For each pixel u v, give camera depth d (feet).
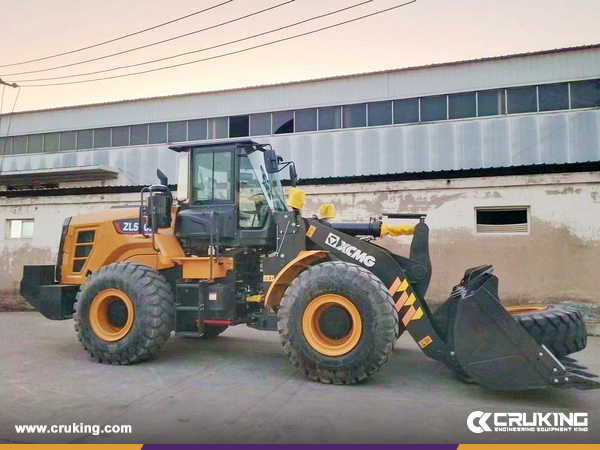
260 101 62.95
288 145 60.95
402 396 15.26
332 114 59.98
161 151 67.56
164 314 18.97
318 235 18.37
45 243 39.01
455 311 16.40
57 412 13.58
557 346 15.34
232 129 64.34
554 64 52.21
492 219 30.25
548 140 51.96
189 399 14.75
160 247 20.12
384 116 57.88
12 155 75.72
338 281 16.19
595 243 27.71
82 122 72.33
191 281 20.08
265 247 20.12
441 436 11.98
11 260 39.70
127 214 21.43
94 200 38.14
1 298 39.42
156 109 68.28
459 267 29.86
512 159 52.80
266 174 20.07
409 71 57.11
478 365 14.80
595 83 51.13
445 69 55.77
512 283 28.99
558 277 28.22
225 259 19.89
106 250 21.24
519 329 14.51
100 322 19.65
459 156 54.54
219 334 26.13
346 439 11.71
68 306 21.94
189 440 11.60
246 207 19.90
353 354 15.90
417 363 19.85
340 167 58.70
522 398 15.23
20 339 25.09
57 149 73.77
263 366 19.04
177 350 22.13
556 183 28.40
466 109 54.95
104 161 70.38
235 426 12.53
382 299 15.88
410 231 19.47
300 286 16.71
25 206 39.91
